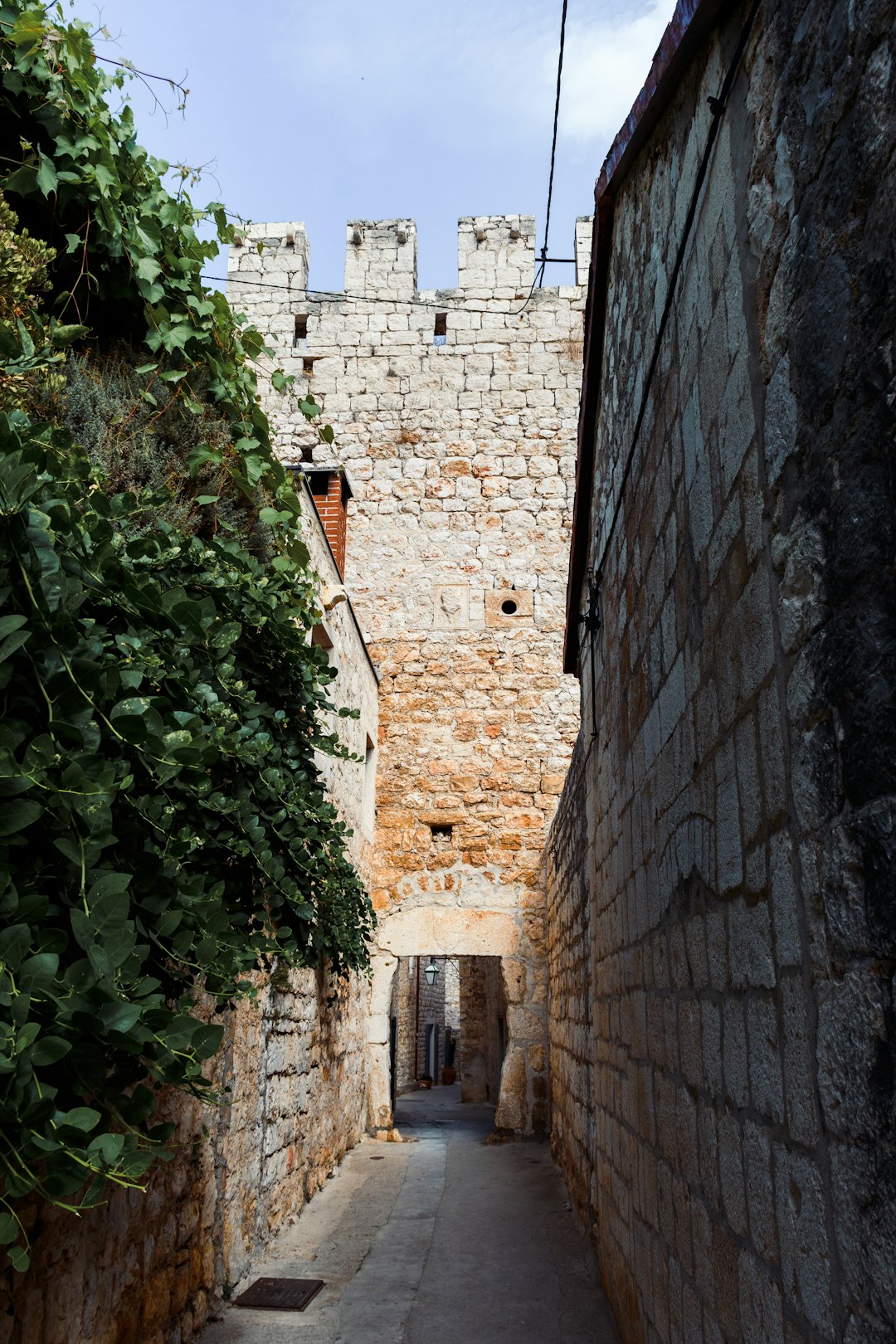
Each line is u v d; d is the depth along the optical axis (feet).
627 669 13.30
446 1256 19.26
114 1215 11.00
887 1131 4.31
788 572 5.73
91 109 11.64
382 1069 36.58
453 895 38.81
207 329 13.57
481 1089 55.11
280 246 46.60
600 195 12.82
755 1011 6.57
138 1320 11.80
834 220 5.02
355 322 45.50
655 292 10.40
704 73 8.03
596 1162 18.25
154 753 7.17
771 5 6.08
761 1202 6.43
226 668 9.29
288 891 10.19
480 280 45.80
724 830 7.48
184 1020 6.72
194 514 13.66
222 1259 15.75
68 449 7.79
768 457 6.12
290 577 13.57
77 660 6.44
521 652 41.52
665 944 10.43
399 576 42.63
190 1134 14.10
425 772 40.32
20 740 6.17
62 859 6.84
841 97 4.94
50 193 11.93
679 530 9.30
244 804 9.61
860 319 4.66
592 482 17.49
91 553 7.73
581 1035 21.54
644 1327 11.93
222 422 14.16
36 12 10.68
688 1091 9.11
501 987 39.99
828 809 5.07
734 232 6.97
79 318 12.78
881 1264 4.35
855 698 4.69
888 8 4.39
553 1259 18.99
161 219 13.04
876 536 4.48
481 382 44.62
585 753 20.47
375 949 38.22
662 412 10.15
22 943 5.82
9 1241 5.70
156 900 7.46
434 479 43.68
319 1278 17.61
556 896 31.19
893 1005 4.26
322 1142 26.27
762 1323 6.40
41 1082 6.39
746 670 6.73
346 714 12.10
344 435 44.34
